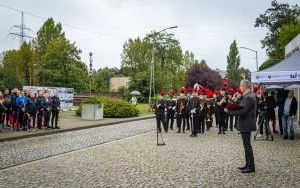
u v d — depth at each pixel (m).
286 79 17.55
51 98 20.67
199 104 18.59
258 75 18.11
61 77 63.91
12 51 73.19
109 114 31.77
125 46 77.38
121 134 19.41
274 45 66.25
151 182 8.37
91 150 13.38
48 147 14.20
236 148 13.98
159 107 15.76
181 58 87.69
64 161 11.06
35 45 78.12
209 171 9.62
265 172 9.54
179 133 20.03
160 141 16.20
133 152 12.88
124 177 8.87
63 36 75.69
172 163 10.73
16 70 68.56
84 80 67.06
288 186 8.06
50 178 8.74
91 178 8.75
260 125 18.58
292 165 10.55
